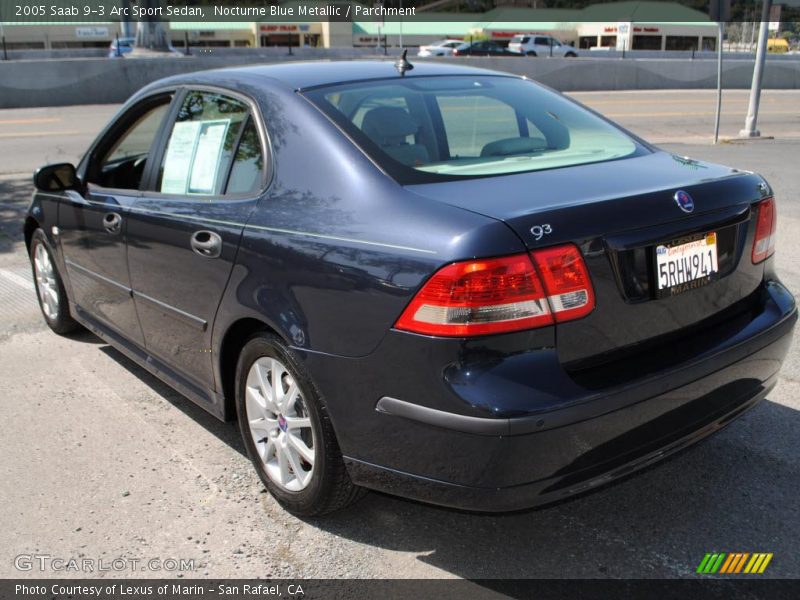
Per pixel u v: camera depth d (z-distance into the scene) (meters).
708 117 19.34
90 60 23.12
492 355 2.19
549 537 2.80
